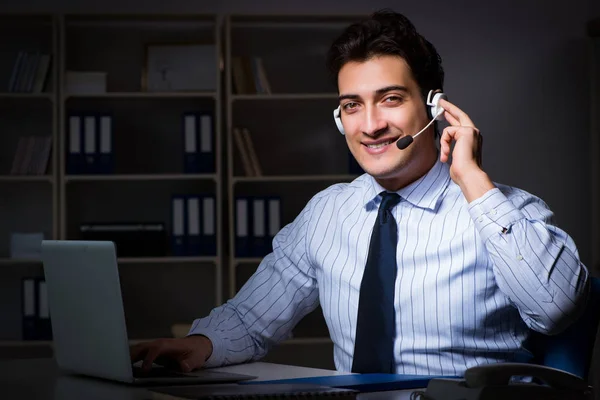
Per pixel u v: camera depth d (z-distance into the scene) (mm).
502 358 1567
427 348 1556
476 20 4766
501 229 1420
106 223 4309
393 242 1604
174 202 4312
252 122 4684
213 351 1622
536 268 1394
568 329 1523
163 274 4691
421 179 1635
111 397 1231
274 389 1207
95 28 4633
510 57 4770
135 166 4660
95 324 1379
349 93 1587
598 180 4582
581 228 4750
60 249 1417
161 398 1182
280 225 4320
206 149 4348
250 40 4695
